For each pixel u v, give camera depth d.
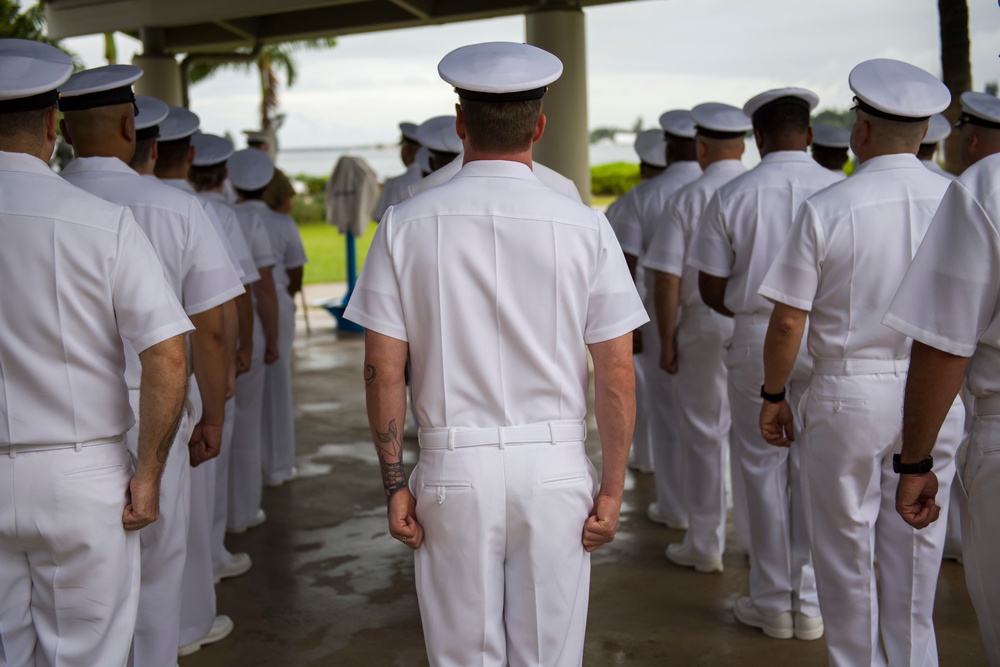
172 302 2.10
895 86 2.62
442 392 2.03
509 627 2.10
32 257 1.98
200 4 10.00
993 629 2.18
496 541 2.04
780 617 3.37
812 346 2.72
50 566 2.07
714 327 3.84
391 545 4.46
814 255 2.65
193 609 3.35
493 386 2.02
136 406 2.67
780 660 3.22
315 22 10.65
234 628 3.56
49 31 11.27
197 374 2.99
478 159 2.08
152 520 2.16
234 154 5.07
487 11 9.27
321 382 8.54
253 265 3.90
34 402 2.02
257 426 4.69
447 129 4.73
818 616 3.38
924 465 2.20
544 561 2.04
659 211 4.63
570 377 2.07
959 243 2.00
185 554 2.88
